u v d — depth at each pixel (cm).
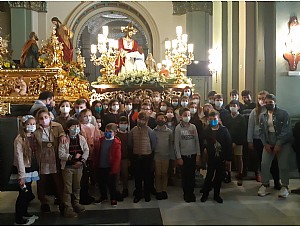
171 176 757
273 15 867
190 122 719
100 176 641
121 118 684
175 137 653
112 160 627
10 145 557
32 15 1809
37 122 582
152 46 1953
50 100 694
